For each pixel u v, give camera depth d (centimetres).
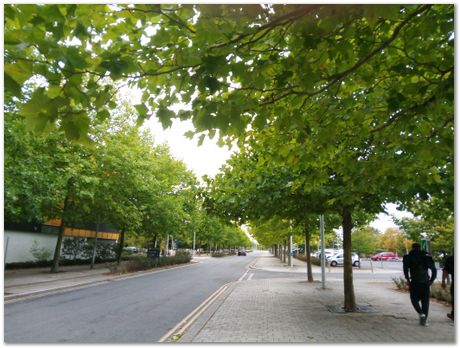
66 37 397
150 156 3241
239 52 418
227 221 1251
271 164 984
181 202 3747
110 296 1520
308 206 1089
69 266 3131
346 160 713
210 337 773
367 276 2852
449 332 811
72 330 899
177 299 1454
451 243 1662
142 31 439
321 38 425
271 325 894
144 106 466
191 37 414
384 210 1069
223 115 434
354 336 775
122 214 2650
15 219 2119
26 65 339
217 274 2862
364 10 345
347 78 554
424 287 892
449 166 704
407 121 552
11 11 331
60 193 2025
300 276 2762
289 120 544
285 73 454
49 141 1741
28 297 1452
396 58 537
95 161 2314
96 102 420
